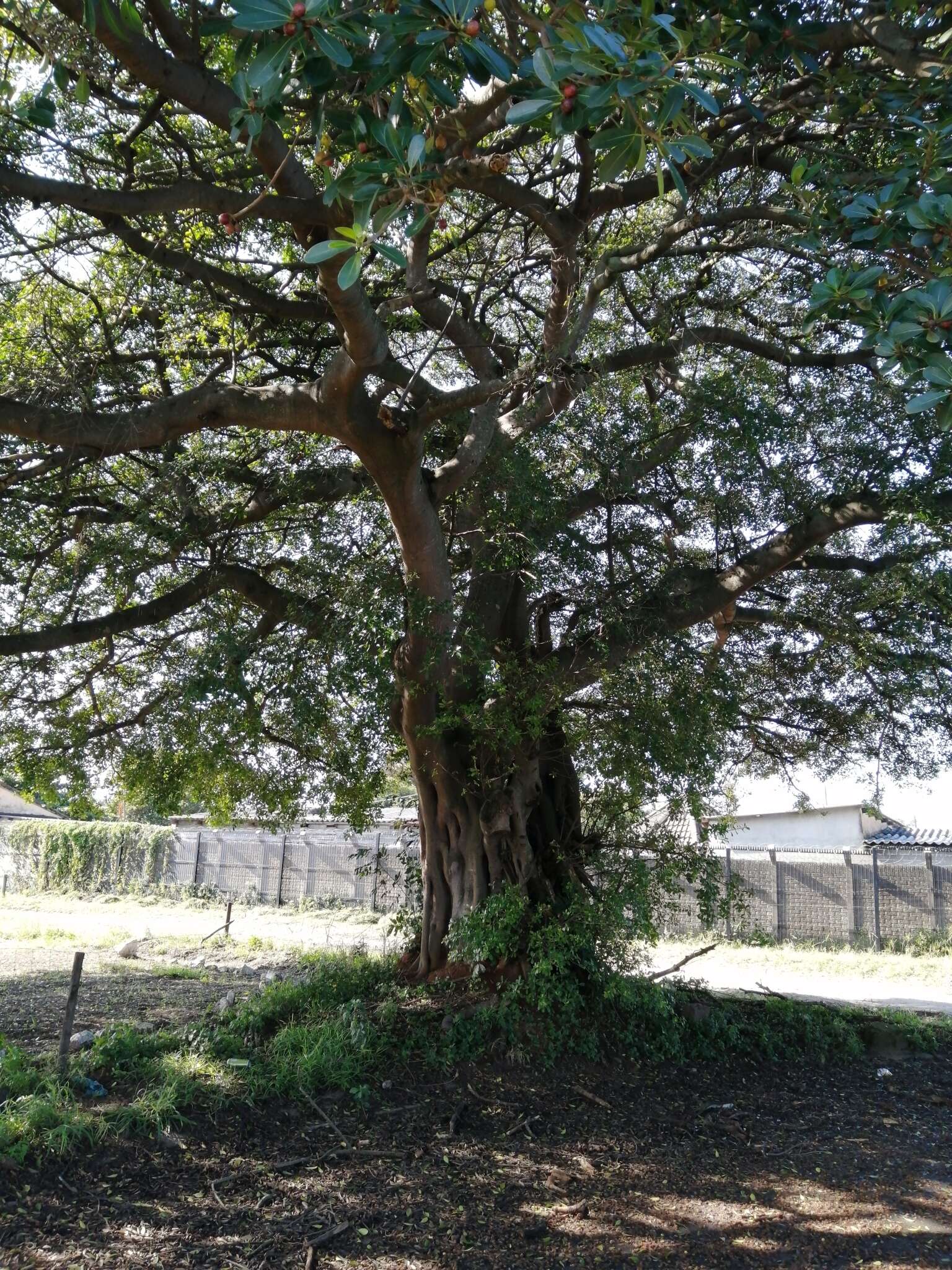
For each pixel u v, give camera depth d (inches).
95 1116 267.7
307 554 398.3
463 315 425.1
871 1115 346.3
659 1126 317.4
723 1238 237.3
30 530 392.8
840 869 885.2
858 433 390.6
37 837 1300.4
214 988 529.7
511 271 465.1
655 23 160.7
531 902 395.2
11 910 1036.5
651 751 334.0
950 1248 235.3
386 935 442.0
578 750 362.0
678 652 358.6
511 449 357.4
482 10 226.1
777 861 908.6
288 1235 226.7
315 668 364.2
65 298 400.5
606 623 364.2
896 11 263.6
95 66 271.1
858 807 1157.7
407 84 203.0
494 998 374.0
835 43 285.9
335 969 423.2
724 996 474.9
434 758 401.1
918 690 409.7
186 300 400.8
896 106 262.7
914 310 181.9
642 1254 227.0
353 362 272.4
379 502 391.9
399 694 373.4
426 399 334.3
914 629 397.1
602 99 155.4
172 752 411.8
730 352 428.8
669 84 152.9
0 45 313.7
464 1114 310.7
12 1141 247.8
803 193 280.4
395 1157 274.7
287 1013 374.6
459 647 350.6
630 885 375.6
